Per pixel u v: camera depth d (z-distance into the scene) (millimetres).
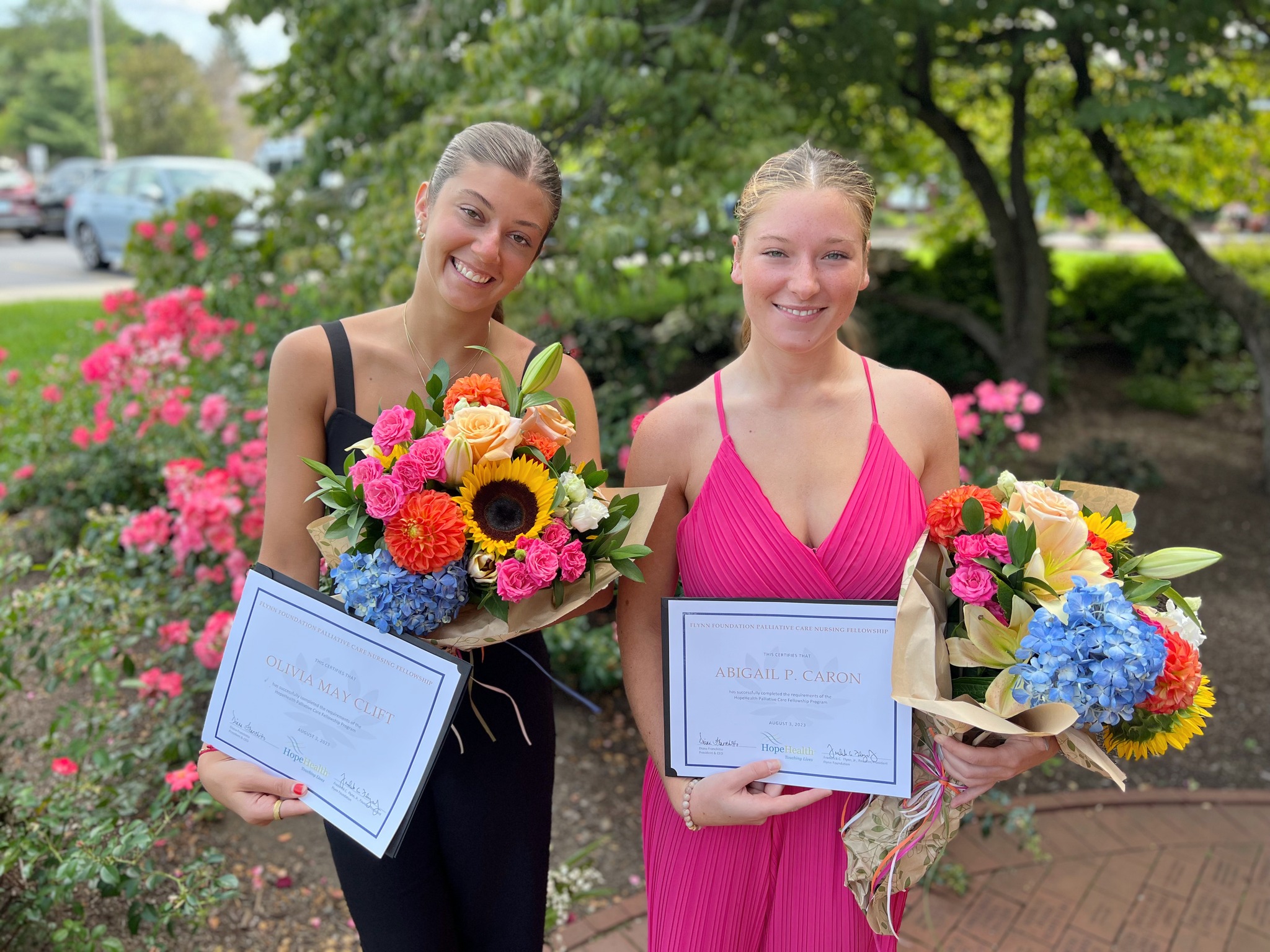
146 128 38188
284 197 5406
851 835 1523
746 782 1479
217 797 1532
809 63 6027
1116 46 5762
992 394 3906
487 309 1672
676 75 4684
